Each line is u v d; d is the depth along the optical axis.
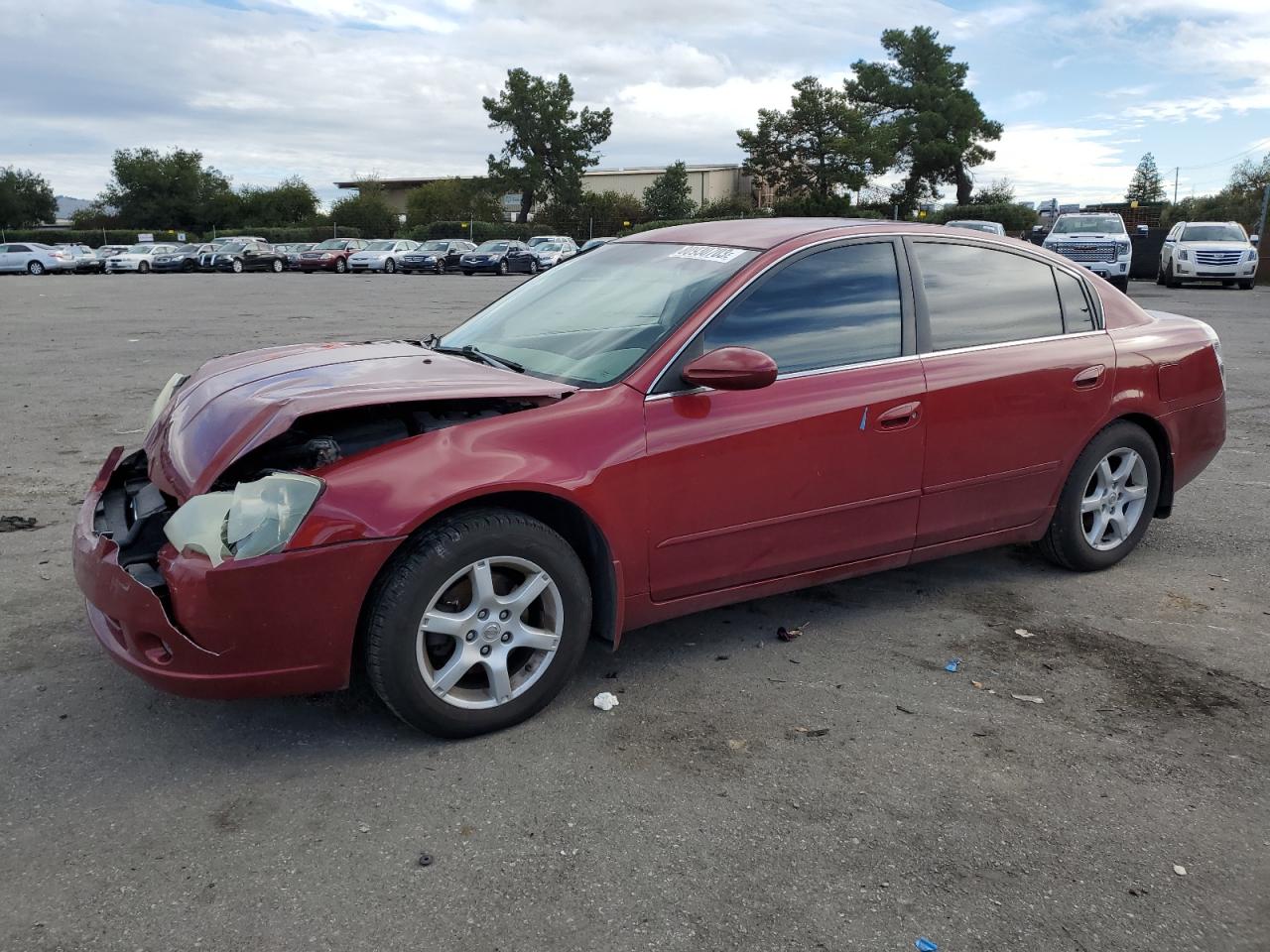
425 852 2.58
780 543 3.67
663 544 3.40
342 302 21.98
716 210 66.25
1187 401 4.80
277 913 2.34
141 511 3.22
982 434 4.08
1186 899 2.46
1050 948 2.28
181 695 2.86
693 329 3.49
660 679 3.59
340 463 2.94
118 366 11.08
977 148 70.81
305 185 82.38
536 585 3.16
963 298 4.15
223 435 3.04
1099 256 23.86
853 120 59.50
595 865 2.54
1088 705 3.44
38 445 7.05
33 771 2.93
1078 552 4.59
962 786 2.93
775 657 3.78
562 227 67.00
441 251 43.16
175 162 79.25
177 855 2.55
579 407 3.26
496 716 3.15
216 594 2.76
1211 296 23.16
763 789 2.89
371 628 2.93
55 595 4.23
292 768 2.97
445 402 3.15
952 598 4.42
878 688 3.54
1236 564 4.90
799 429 3.60
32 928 2.28
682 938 2.28
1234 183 57.72
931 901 2.43
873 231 4.00
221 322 16.56
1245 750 3.17
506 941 2.27
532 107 69.44
